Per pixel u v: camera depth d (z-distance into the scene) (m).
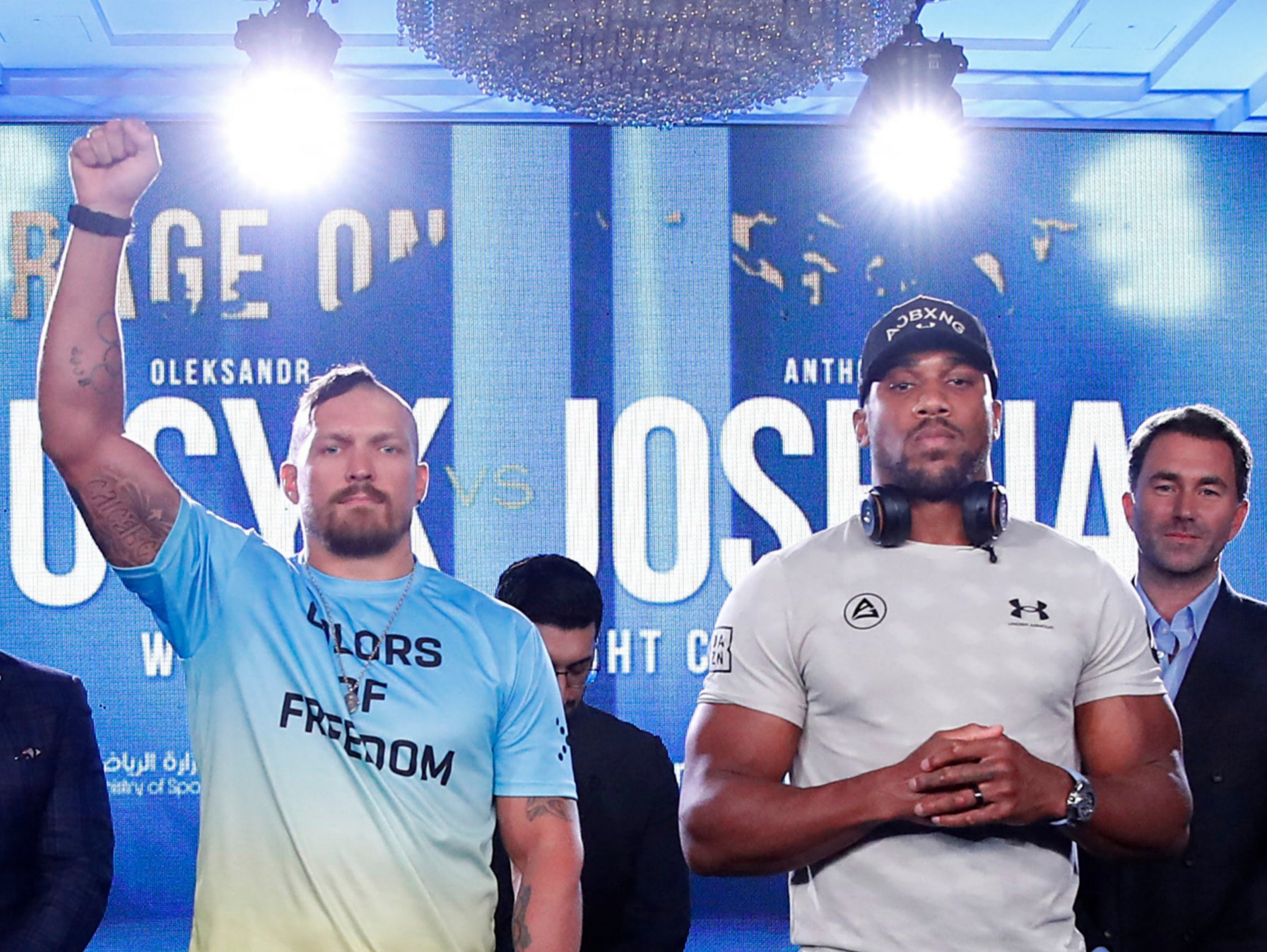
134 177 1.63
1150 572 2.35
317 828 1.61
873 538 1.70
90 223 1.62
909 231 4.59
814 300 4.57
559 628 2.15
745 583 1.75
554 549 4.50
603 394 4.54
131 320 4.46
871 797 1.50
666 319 4.56
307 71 2.80
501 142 4.58
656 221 4.58
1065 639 1.64
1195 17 4.77
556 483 4.52
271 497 4.44
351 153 4.55
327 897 1.59
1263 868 2.14
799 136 4.60
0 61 5.01
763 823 1.56
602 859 2.13
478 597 1.79
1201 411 2.36
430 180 4.57
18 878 2.10
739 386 4.55
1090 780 1.62
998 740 1.48
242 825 1.63
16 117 5.22
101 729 4.31
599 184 4.58
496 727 1.72
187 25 4.78
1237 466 2.32
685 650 4.47
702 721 1.72
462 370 4.54
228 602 1.70
